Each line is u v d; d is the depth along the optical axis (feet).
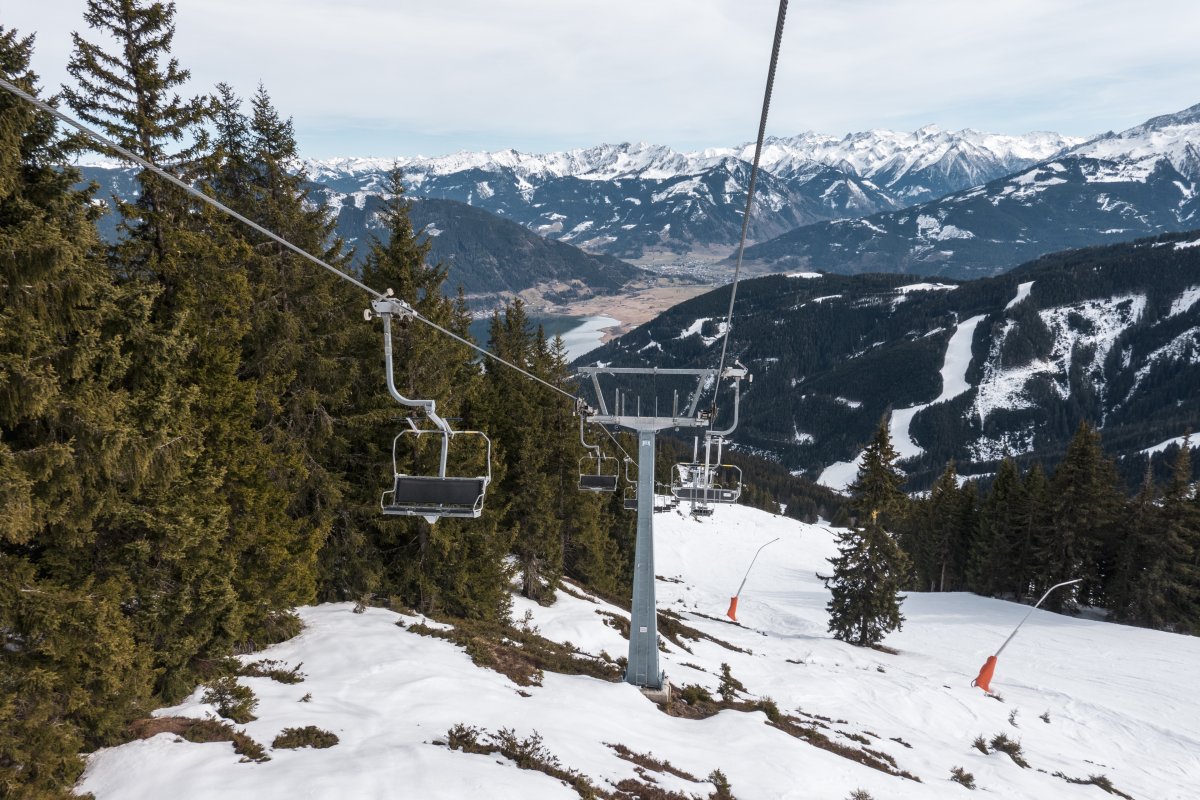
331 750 37.27
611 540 168.96
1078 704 110.11
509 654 67.56
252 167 68.49
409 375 72.38
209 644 48.29
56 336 35.65
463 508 35.55
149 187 47.09
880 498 142.20
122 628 37.04
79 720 36.42
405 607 76.28
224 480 50.49
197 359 49.55
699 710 65.67
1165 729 101.14
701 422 60.23
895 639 160.15
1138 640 155.02
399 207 76.43
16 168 34.27
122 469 36.81
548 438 123.54
